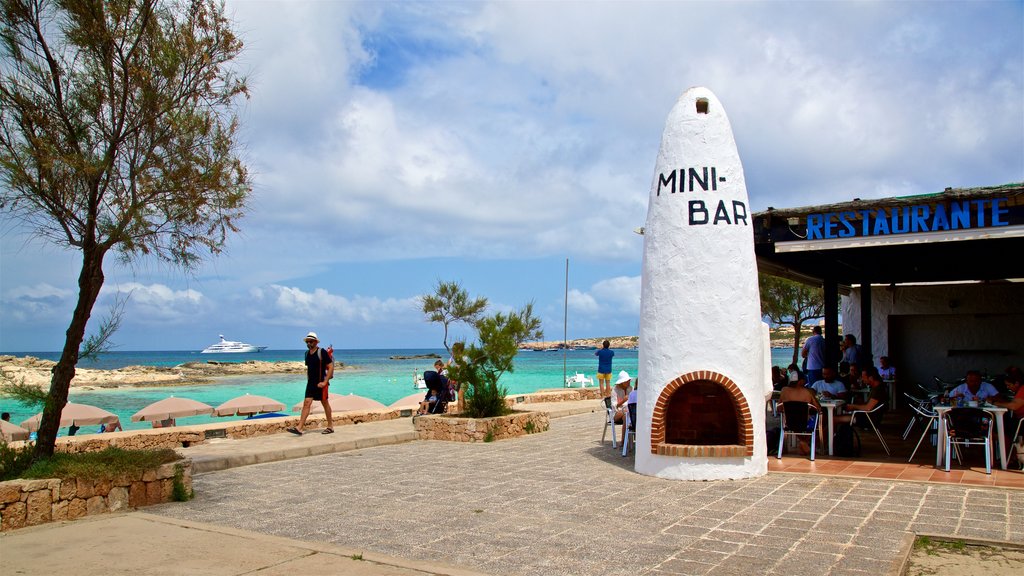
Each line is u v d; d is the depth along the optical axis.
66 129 7.85
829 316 17.09
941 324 19.61
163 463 8.27
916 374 19.86
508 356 14.70
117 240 7.79
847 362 16.95
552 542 6.43
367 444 12.98
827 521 7.14
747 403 9.51
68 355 7.84
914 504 7.85
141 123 7.99
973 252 13.63
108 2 7.77
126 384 53.66
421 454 12.01
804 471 9.91
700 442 10.38
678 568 5.65
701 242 9.65
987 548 6.25
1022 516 7.24
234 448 11.77
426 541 6.47
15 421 28.48
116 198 7.98
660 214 10.02
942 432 10.04
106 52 7.86
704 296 9.59
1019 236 9.55
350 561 5.76
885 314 20.09
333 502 8.16
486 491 8.78
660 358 9.77
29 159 7.45
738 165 10.05
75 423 15.34
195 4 8.30
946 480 9.12
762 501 8.11
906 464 10.37
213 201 8.35
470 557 5.97
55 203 7.65
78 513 7.31
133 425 29.11
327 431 13.96
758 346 9.84
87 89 7.84
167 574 5.41
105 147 7.98
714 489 8.83
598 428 15.89
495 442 13.50
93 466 7.49
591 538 6.56
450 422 13.78
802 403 10.79
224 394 45.47
